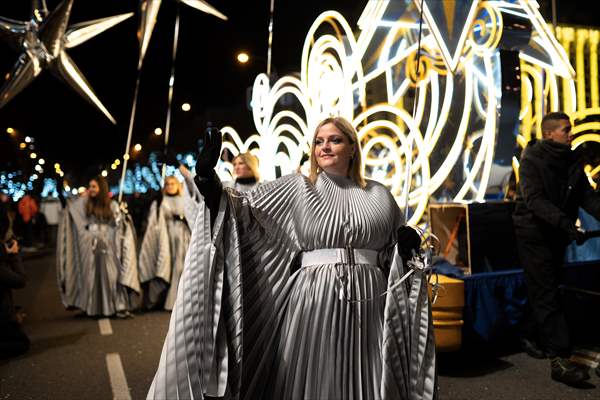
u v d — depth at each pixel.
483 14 5.25
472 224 4.82
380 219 2.59
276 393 2.39
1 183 27.55
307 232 2.52
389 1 5.82
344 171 2.70
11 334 5.12
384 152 6.39
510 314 4.74
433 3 4.88
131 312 7.36
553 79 5.90
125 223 7.24
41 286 9.66
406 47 6.38
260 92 7.29
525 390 3.98
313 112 6.20
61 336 5.96
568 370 4.07
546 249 4.30
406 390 2.44
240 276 2.36
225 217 2.42
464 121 5.53
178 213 7.60
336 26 6.61
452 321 4.24
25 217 17.64
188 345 2.25
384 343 2.42
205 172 2.33
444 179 5.59
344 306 2.44
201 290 2.30
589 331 5.12
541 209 4.18
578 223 5.67
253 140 7.88
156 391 2.22
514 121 5.36
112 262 7.02
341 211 2.55
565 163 4.36
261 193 2.60
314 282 2.47
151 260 7.50
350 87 5.74
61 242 7.09
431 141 5.72
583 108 6.55
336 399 2.34
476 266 4.80
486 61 5.34
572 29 6.57
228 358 2.29
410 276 2.59
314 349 2.39
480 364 4.58
